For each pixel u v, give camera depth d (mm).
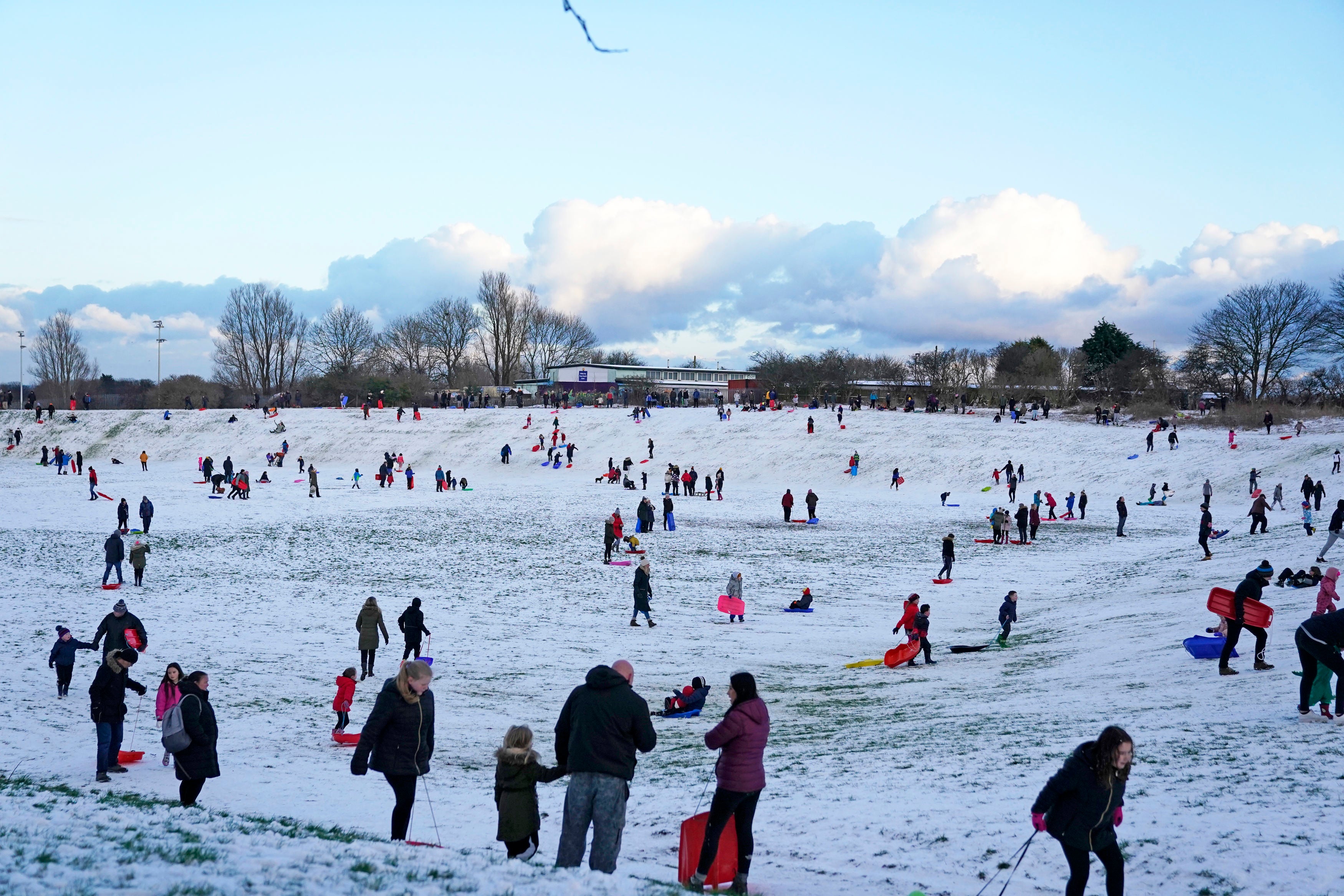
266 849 7613
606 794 7551
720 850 7930
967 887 8070
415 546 40094
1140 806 9578
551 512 50500
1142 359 105250
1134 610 25203
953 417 79312
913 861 8688
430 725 8805
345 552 38594
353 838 8664
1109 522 48812
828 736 14945
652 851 9492
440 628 26328
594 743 7598
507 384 135750
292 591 31125
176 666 13680
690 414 86750
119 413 95562
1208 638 18000
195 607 27953
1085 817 6746
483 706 17906
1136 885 7840
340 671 20938
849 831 9617
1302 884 7461
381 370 139375
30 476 69562
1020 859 7207
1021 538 42781
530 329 147750
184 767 10188
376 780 12711
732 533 45125
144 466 74562
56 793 10562
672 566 37000
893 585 33719
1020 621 26797
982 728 14211
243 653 22359
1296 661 16234
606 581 34000
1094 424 74812
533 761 7992
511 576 34562
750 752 7961
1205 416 73938
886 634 26016
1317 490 46625
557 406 97688
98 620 25469
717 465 72500
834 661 22547
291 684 19469
